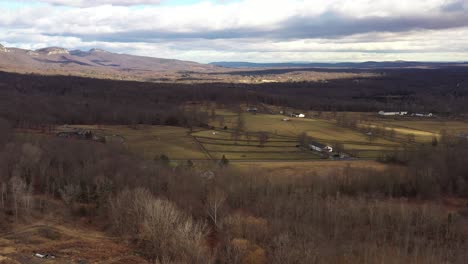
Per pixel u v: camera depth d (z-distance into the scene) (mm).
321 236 73250
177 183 93312
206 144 152000
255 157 138125
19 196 79188
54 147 119125
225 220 75500
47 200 86062
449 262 67250
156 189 90812
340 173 116062
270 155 141250
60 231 69750
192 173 102500
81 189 89875
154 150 140500
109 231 72188
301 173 117438
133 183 91250
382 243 74812
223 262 61938
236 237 70375
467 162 115438
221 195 86000
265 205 87000
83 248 62750
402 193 109375
